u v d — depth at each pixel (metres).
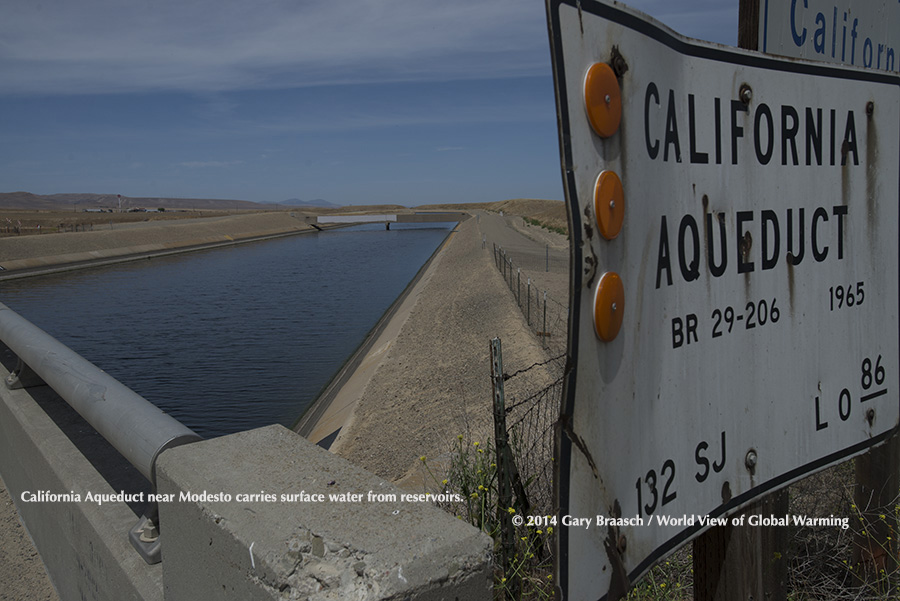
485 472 4.27
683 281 1.71
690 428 1.77
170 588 2.08
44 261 62.84
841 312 2.28
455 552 1.55
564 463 1.39
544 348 16.77
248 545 1.60
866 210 2.35
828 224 2.20
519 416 8.01
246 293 45.75
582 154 1.37
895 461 3.20
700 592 2.43
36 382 4.67
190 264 68.12
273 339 30.86
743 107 1.88
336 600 1.42
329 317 36.06
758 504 2.33
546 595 3.33
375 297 42.84
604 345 1.46
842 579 3.57
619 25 1.45
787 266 2.06
